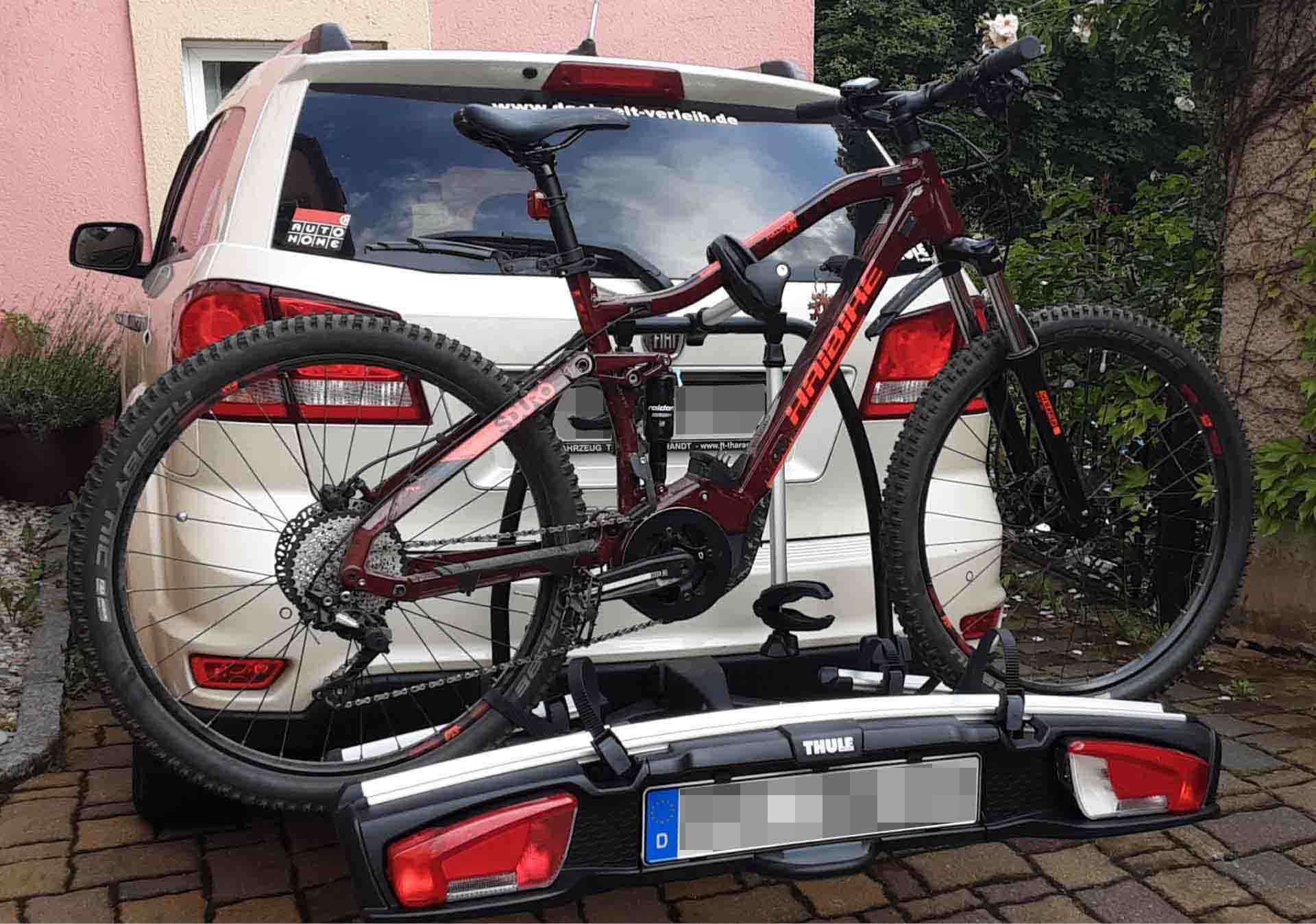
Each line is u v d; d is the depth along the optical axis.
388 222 2.39
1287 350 4.20
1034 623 4.28
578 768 1.76
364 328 2.09
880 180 2.35
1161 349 2.55
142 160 6.85
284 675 2.21
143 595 2.20
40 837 2.73
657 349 2.36
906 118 2.38
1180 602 3.42
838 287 2.45
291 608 2.20
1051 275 5.23
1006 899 2.53
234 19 6.84
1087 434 3.01
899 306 2.38
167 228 3.72
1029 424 2.56
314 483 2.24
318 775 2.10
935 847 1.92
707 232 2.64
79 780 3.07
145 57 6.74
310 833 2.76
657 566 2.19
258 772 2.08
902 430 2.45
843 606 2.56
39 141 6.66
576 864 1.75
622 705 2.41
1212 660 4.24
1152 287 5.00
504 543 2.20
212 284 2.25
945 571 2.57
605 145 2.66
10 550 5.20
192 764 2.04
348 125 2.48
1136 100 25.98
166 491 2.22
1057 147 25.50
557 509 2.17
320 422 2.23
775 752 1.83
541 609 2.20
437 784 1.71
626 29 7.61
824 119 2.67
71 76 6.67
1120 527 3.24
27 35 6.55
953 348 2.68
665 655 2.41
